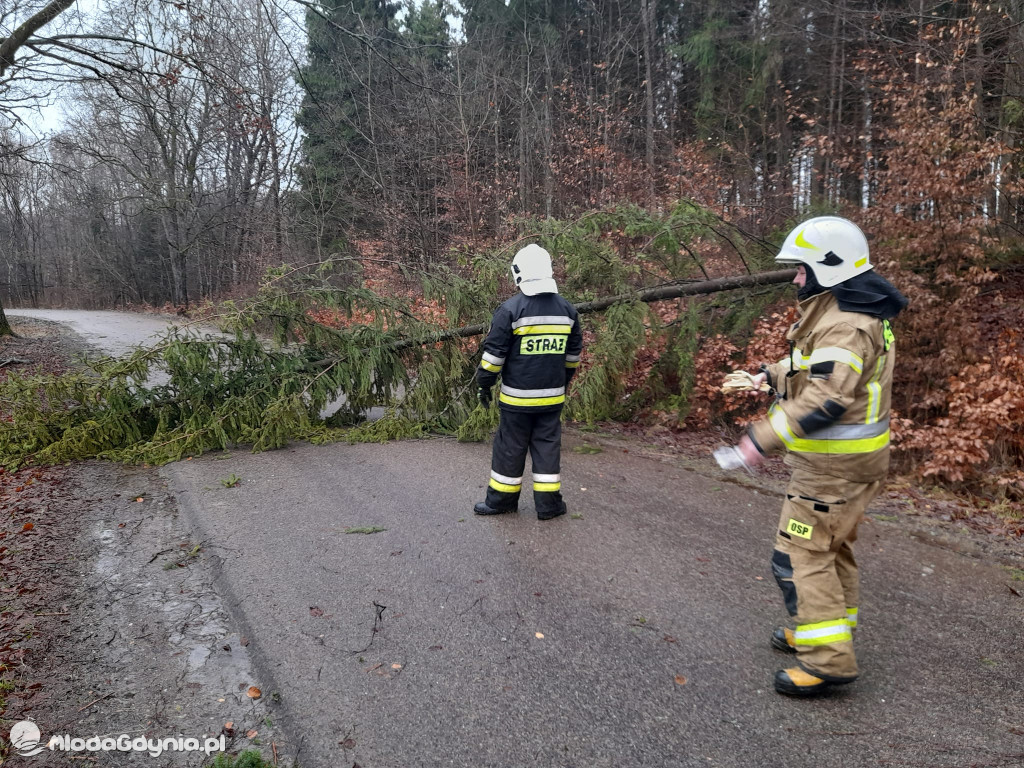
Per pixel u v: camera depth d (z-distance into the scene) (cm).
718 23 1817
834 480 257
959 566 387
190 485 543
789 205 1200
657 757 234
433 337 710
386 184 1905
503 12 2367
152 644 312
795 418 248
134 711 264
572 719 255
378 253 1812
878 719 253
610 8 2253
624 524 452
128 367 639
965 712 256
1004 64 1034
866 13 1203
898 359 787
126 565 398
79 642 313
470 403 721
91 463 618
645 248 724
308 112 2041
